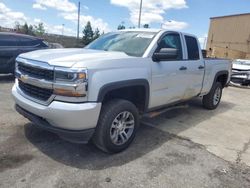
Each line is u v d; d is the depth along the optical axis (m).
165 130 5.09
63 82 3.27
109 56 3.74
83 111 3.27
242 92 10.92
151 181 3.28
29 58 3.72
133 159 3.80
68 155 3.76
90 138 3.66
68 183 3.11
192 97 5.88
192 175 3.49
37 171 3.31
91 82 3.32
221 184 3.34
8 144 3.96
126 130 4.04
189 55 5.43
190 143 4.54
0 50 8.77
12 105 5.94
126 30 5.16
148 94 4.27
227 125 5.76
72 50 4.28
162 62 4.50
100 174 3.34
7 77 9.76
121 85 3.68
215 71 6.50
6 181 3.06
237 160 4.02
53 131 3.47
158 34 4.62
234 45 45.44
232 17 45.50
